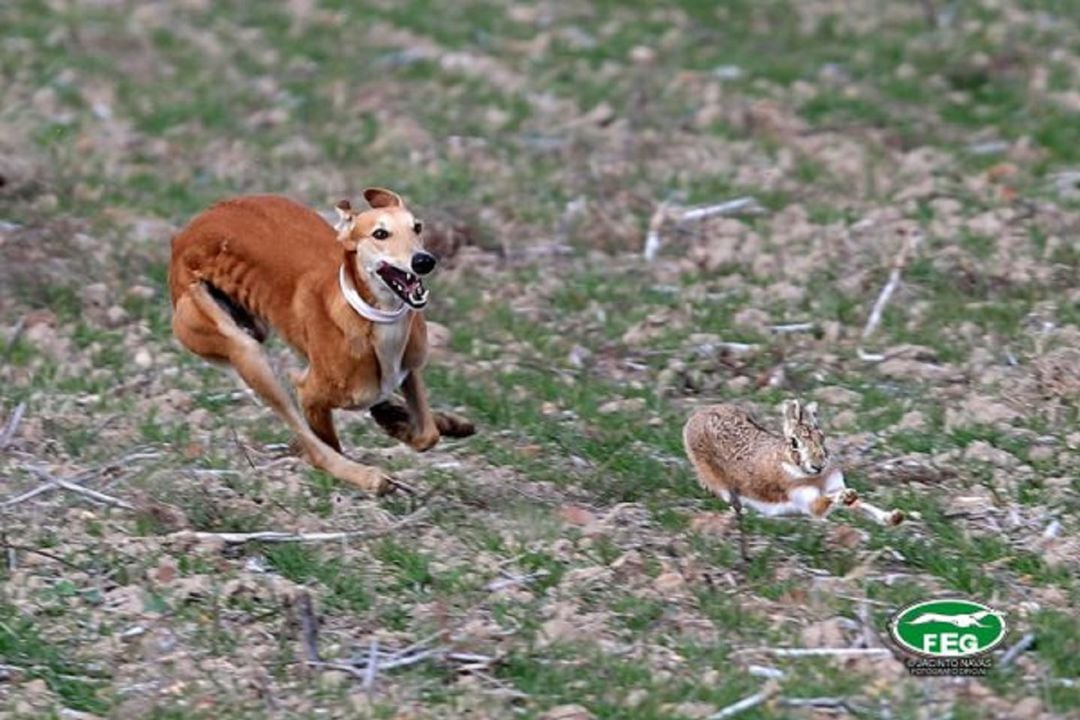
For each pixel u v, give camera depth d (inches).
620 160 1706.4
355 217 1043.3
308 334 1067.9
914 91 1860.2
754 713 892.0
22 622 976.9
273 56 1982.0
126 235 1519.4
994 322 1363.2
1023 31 2007.9
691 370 1305.4
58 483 1114.7
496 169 1692.9
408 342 1065.5
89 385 1279.5
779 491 1001.5
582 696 912.3
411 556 1030.4
